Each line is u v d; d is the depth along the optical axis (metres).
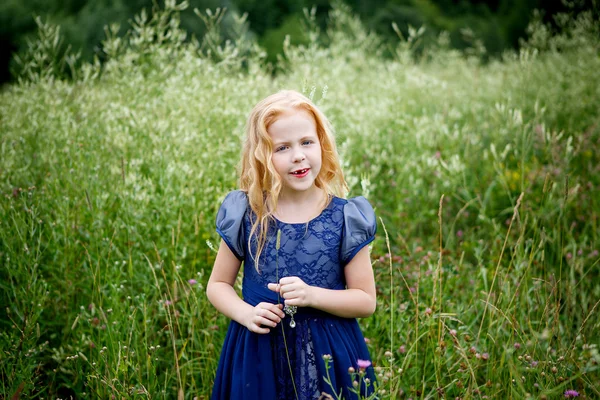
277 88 4.72
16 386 2.23
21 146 3.44
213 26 4.57
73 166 3.15
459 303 2.82
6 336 2.40
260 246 1.98
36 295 2.62
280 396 1.93
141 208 2.94
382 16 14.77
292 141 1.94
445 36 8.25
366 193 2.30
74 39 10.23
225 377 2.02
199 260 2.95
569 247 3.07
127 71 4.19
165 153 3.27
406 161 4.10
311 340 1.93
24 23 13.82
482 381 2.45
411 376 2.29
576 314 2.72
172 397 2.52
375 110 4.64
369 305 1.98
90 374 2.37
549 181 3.48
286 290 1.83
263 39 14.25
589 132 4.42
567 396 1.93
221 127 3.73
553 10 12.70
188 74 4.17
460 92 5.73
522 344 2.32
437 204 3.91
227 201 2.09
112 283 2.67
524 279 2.66
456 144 4.38
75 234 2.88
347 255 1.97
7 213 2.90
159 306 2.59
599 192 3.73
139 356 2.46
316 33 5.64
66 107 3.78
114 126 3.59
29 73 4.16
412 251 3.29
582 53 5.92
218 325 2.65
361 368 1.84
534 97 5.20
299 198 2.02
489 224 3.63
